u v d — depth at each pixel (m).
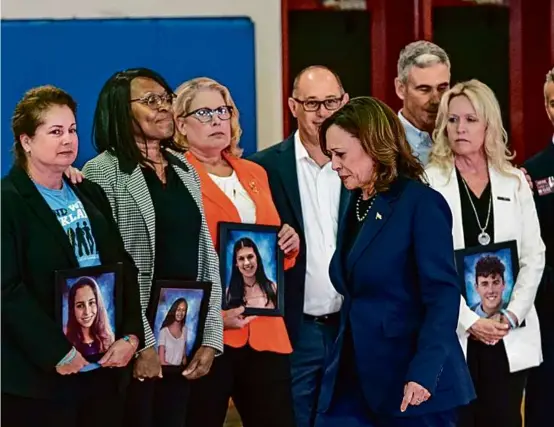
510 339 8.71
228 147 8.45
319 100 8.78
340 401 7.46
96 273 6.99
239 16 10.19
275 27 10.32
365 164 7.17
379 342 7.14
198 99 8.20
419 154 9.40
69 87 9.69
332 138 7.17
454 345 7.16
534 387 9.39
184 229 7.69
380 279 7.11
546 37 11.09
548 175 9.20
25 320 6.66
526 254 8.86
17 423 6.84
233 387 8.31
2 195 6.80
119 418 7.21
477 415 8.73
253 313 8.20
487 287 8.66
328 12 10.89
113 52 9.78
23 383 6.76
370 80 11.08
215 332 7.78
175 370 7.65
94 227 7.11
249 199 8.40
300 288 8.74
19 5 9.56
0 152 9.45
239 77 10.16
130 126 7.52
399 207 7.10
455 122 8.59
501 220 8.71
